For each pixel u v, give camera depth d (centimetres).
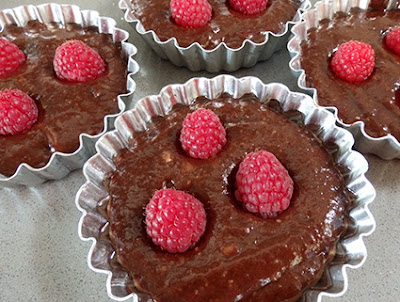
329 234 13
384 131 16
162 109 16
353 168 14
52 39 19
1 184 16
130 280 12
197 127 14
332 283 12
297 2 20
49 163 15
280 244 12
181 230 12
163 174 14
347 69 16
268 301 12
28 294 14
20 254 15
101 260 12
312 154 14
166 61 20
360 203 13
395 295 14
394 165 17
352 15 19
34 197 16
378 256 15
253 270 12
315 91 16
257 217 13
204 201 13
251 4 19
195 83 16
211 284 12
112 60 18
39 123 16
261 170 12
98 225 13
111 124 16
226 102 16
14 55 18
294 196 13
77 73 17
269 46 19
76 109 16
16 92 16
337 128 14
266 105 16
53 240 15
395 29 18
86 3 23
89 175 14
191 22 18
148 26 19
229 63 19
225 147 14
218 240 13
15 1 24
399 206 16
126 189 14
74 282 14
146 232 13
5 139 16
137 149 15
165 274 12
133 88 17
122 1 20
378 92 16
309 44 18
